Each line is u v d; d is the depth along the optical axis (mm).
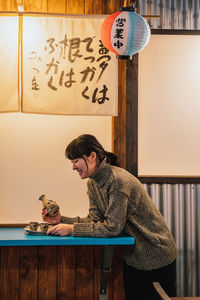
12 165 4875
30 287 4887
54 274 4910
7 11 4570
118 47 3980
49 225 4395
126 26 3920
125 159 4910
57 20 4617
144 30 3959
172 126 5098
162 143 5082
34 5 4840
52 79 4598
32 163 4898
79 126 4961
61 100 4602
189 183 5074
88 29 4637
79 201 4930
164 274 3963
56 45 4605
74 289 4934
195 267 5094
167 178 5031
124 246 4145
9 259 4871
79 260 4938
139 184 4023
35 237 3885
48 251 4906
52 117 4938
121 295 4949
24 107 4555
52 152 4922
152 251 3875
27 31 4586
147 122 5062
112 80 4648
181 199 5070
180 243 5078
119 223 3787
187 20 5117
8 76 4539
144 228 3902
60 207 4914
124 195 3812
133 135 4965
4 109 4531
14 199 4863
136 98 4980
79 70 4625
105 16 4668
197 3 5133
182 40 5102
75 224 3893
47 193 4898
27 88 4570
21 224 4797
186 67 5117
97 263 4953
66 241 3752
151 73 5074
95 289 4953
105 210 4176
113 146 4898
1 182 4855
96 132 4977
